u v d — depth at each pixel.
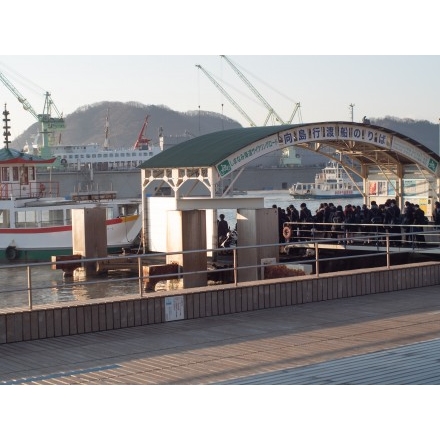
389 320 16.06
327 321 16.08
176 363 12.65
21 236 49.06
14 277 41.91
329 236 36.38
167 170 38.31
